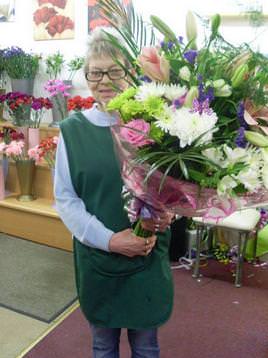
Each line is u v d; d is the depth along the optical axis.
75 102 2.61
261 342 2.06
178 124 0.81
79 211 1.23
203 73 0.89
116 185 1.19
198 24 0.96
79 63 3.34
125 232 1.21
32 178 3.25
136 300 1.28
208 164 0.83
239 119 0.86
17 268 2.74
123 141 0.92
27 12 3.57
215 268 2.90
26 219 3.15
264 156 0.84
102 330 1.36
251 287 2.64
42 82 3.66
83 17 3.35
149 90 0.87
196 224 2.71
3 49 3.64
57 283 2.56
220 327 2.18
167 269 1.35
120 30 1.03
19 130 3.27
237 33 1.38
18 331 2.07
